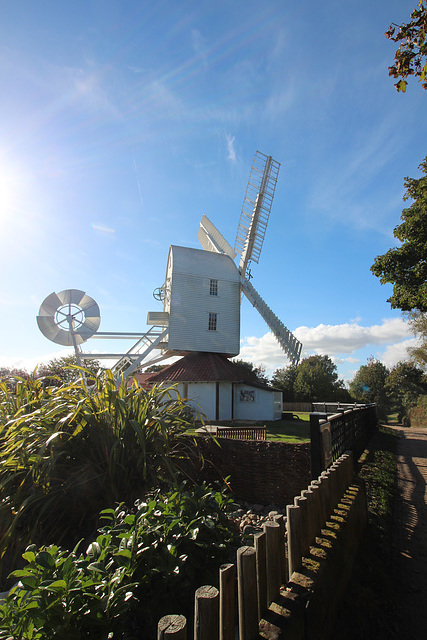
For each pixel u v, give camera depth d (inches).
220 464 296.0
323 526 148.6
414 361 1560.0
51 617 77.5
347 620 128.2
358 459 378.6
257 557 92.0
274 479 275.7
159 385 256.5
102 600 84.6
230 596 77.7
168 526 115.9
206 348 1235.9
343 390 1973.4
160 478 213.3
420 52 179.9
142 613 107.0
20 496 185.6
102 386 224.4
